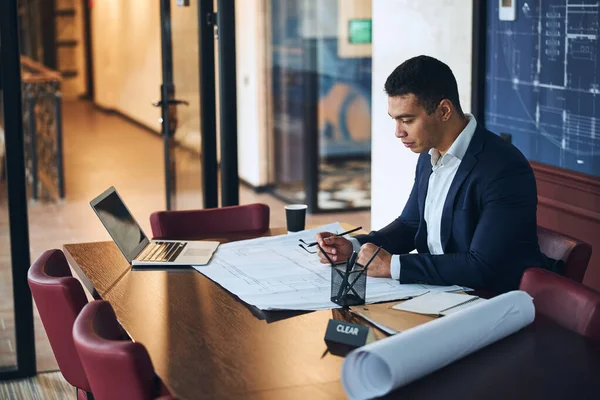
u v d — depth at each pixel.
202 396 1.67
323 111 7.20
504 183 2.46
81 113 13.59
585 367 1.81
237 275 2.48
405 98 2.46
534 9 3.71
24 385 3.73
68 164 9.06
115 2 12.72
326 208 6.97
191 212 3.15
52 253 2.59
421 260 2.40
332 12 7.04
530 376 1.76
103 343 1.79
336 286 2.21
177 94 4.49
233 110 4.24
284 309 2.17
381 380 1.69
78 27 15.69
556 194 3.67
